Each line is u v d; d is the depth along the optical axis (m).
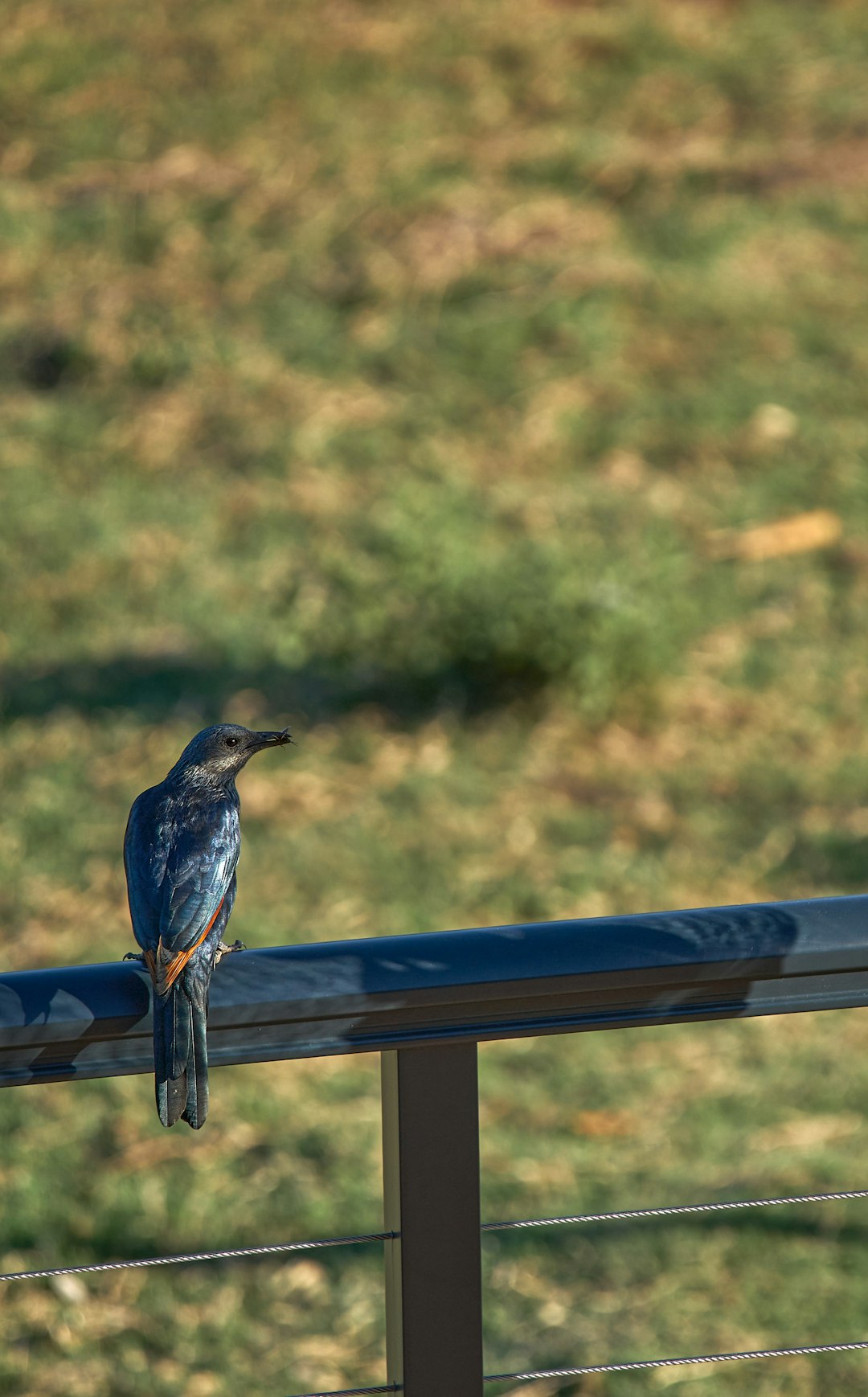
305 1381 7.48
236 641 14.16
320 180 21.25
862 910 3.60
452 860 11.73
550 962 3.44
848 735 13.34
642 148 22.16
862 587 15.03
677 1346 7.67
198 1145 9.02
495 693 13.69
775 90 23.55
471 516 15.58
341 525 15.62
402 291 19.34
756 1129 9.24
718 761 13.05
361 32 24.17
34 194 20.84
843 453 16.84
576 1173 8.91
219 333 18.47
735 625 14.60
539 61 23.78
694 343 18.61
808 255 20.09
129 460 16.66
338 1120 9.30
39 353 18.25
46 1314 7.79
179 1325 7.79
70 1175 8.72
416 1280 3.60
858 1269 8.08
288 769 12.69
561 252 20.00
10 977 3.39
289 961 3.38
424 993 3.40
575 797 12.59
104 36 23.77
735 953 3.52
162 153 21.72
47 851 11.70
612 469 16.64
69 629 14.30
